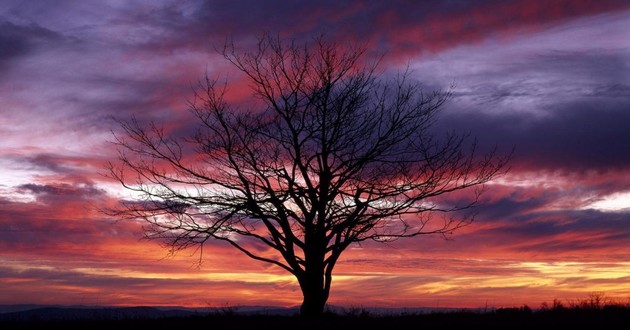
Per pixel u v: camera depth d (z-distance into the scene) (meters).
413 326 20.31
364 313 23.55
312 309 24.17
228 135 25.59
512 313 22.61
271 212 24.89
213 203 24.92
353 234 25.25
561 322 20.16
